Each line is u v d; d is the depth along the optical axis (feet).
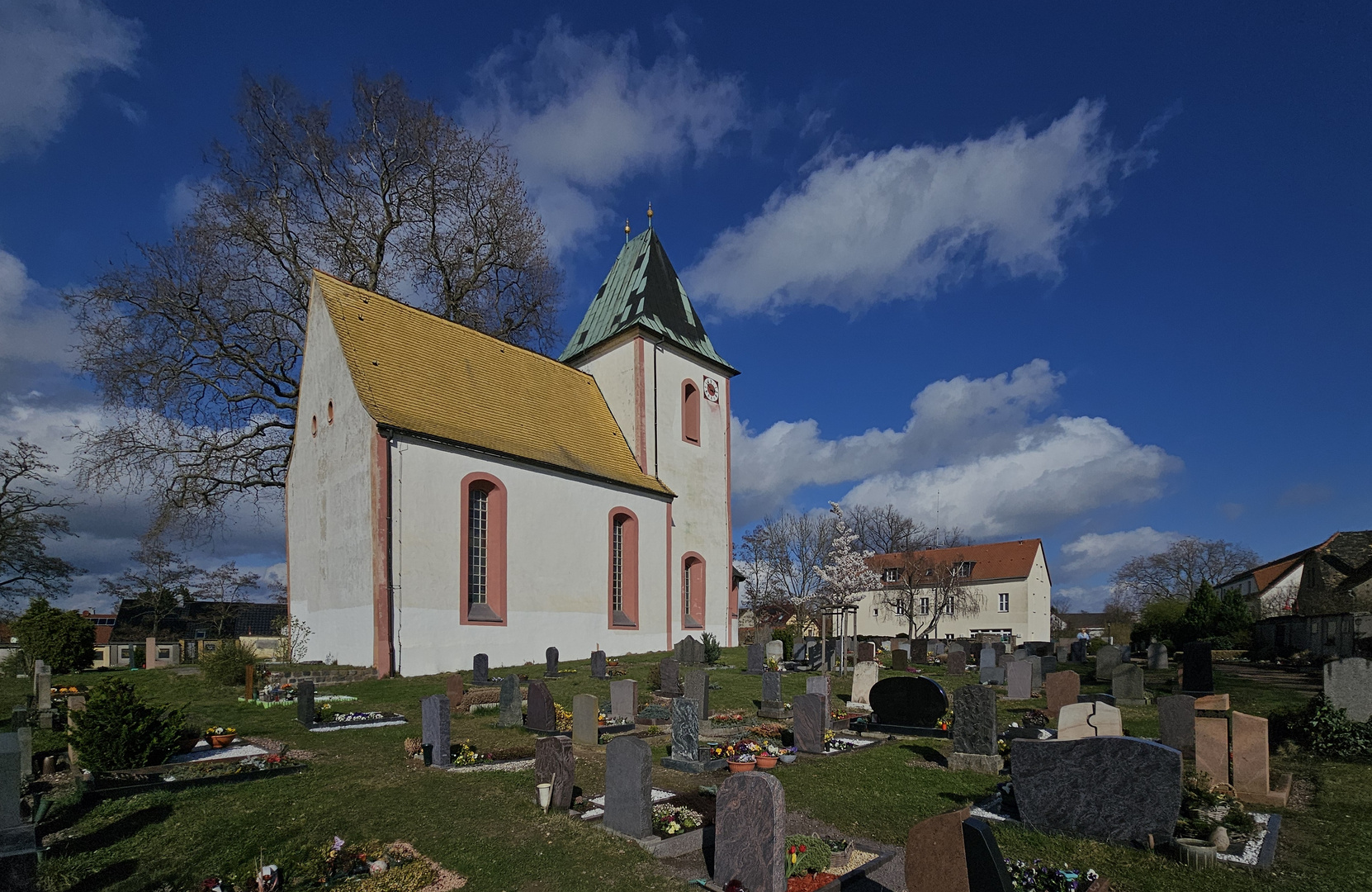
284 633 87.25
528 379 101.96
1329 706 40.40
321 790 33.88
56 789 34.81
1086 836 26.48
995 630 197.88
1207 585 127.24
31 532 125.70
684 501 116.67
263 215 105.70
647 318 115.55
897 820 29.40
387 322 88.43
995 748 37.09
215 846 27.73
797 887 22.34
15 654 92.02
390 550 71.67
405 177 119.24
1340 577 105.70
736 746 40.98
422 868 25.38
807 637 134.92
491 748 42.09
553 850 26.55
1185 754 35.91
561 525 90.22
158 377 96.12
